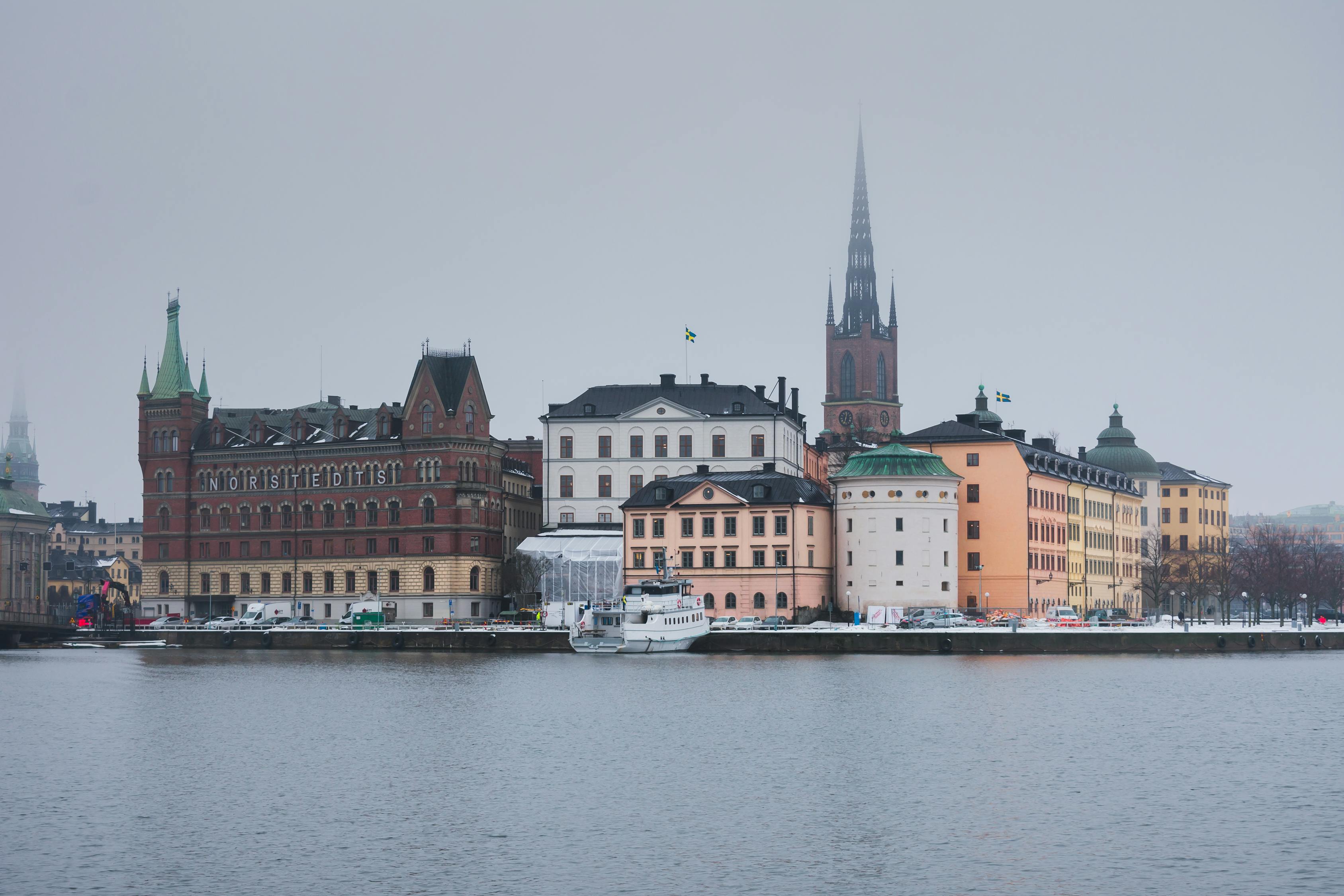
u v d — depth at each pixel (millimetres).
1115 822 77688
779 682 142250
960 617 191625
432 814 80062
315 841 74250
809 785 87375
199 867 69688
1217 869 68688
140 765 95000
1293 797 83812
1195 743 102375
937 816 79250
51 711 121875
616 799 83562
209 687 141375
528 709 122000
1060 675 150750
